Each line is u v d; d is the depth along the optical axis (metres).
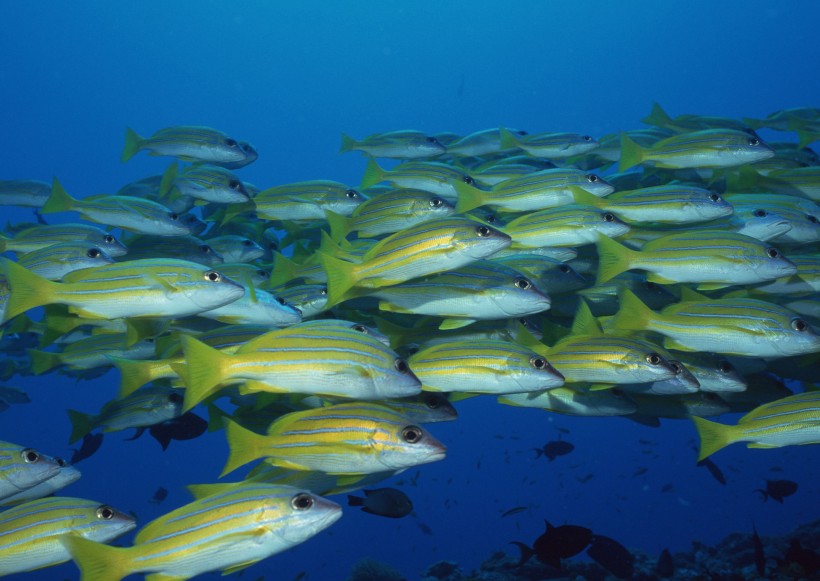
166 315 0.89
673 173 1.35
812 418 0.89
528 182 1.17
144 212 1.22
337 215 1.17
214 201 1.30
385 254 0.92
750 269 0.96
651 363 0.90
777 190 1.22
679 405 1.08
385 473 0.86
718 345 0.93
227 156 1.39
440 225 0.91
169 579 0.71
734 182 1.25
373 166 1.33
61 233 1.15
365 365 0.79
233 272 1.18
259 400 0.97
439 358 0.90
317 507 0.71
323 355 0.79
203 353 0.78
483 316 0.96
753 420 0.90
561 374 0.87
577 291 1.16
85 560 0.68
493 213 1.26
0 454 0.78
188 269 0.88
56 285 0.89
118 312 0.89
